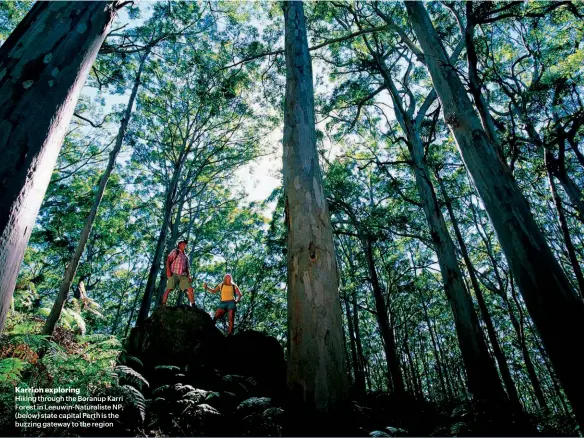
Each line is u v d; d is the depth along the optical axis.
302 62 5.62
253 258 24.64
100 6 1.89
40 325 6.11
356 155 17.98
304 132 4.72
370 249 15.40
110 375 3.71
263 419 3.56
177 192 17.97
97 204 7.27
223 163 19.12
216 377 5.59
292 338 3.37
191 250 23.16
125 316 28.53
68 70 1.58
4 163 1.21
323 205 4.14
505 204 4.37
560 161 7.43
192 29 14.75
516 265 4.03
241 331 7.47
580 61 7.18
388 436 3.19
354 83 14.71
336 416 2.89
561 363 3.36
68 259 17.00
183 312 6.60
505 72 12.04
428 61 6.23
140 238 23.45
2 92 1.35
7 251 1.15
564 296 3.56
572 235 15.70
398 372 12.26
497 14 10.22
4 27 11.97
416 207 18.09
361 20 13.79
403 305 24.17
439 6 13.40
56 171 16.70
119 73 12.41
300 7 6.55
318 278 3.54
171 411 3.97
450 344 26.80
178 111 17.14
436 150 15.17
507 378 9.63
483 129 5.14
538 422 5.36
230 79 13.84
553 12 8.84
